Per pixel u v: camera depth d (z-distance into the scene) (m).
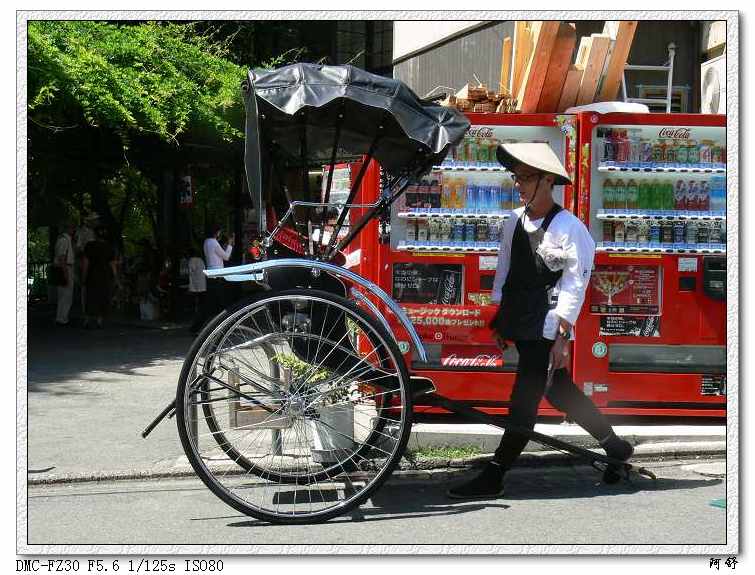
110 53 11.10
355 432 5.46
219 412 6.40
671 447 5.79
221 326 4.45
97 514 4.63
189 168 15.54
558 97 6.46
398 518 4.56
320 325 4.76
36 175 14.41
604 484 5.22
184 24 13.11
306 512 4.47
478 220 6.33
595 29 8.65
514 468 5.61
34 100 9.30
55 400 7.64
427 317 6.21
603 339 6.31
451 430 5.70
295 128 5.08
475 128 6.25
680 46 8.79
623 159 6.34
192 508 4.75
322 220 5.06
